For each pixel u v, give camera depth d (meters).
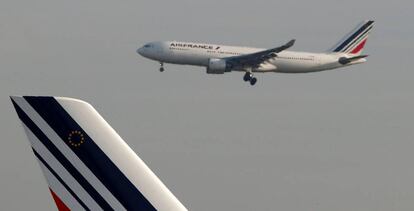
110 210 43.94
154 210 43.97
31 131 43.50
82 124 43.78
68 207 43.91
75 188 43.88
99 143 43.91
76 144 43.72
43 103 43.38
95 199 43.94
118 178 43.94
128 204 43.94
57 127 43.59
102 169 43.91
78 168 43.84
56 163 43.78
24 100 43.22
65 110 43.59
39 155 43.69
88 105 43.88
